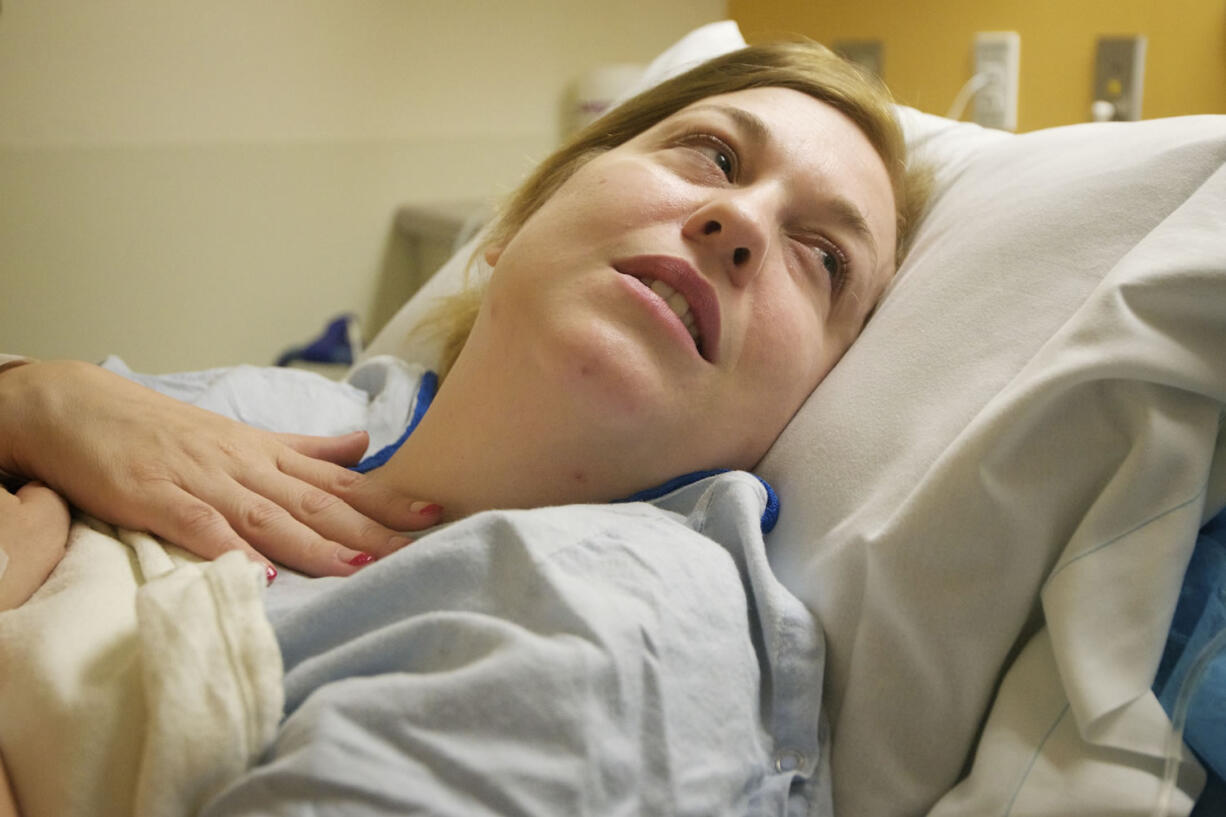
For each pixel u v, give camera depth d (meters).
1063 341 0.65
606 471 0.76
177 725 0.49
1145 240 0.67
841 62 0.99
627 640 0.56
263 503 0.77
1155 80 1.51
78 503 0.78
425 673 0.55
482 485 0.79
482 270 1.13
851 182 0.86
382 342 1.35
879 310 0.87
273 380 1.09
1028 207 0.80
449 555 0.60
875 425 0.74
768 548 0.76
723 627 0.63
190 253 1.75
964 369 0.73
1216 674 0.61
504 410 0.76
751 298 0.78
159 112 1.67
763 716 0.66
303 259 1.87
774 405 0.80
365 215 1.92
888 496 0.69
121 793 0.52
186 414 0.85
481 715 0.51
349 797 0.47
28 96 1.56
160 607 0.53
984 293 0.76
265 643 0.52
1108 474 0.64
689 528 0.71
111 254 1.67
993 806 0.61
